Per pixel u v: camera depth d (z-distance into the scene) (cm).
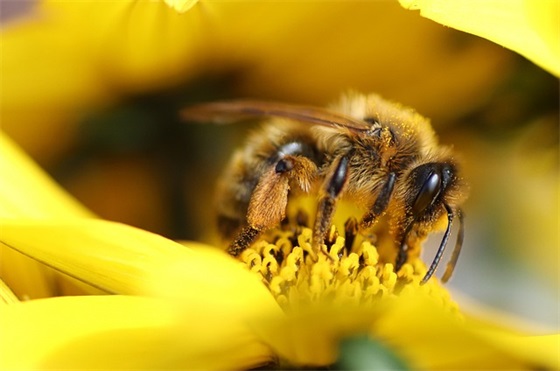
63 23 8
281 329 7
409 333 7
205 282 7
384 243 8
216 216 8
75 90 9
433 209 8
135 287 7
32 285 7
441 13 7
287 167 8
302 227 8
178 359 7
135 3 8
